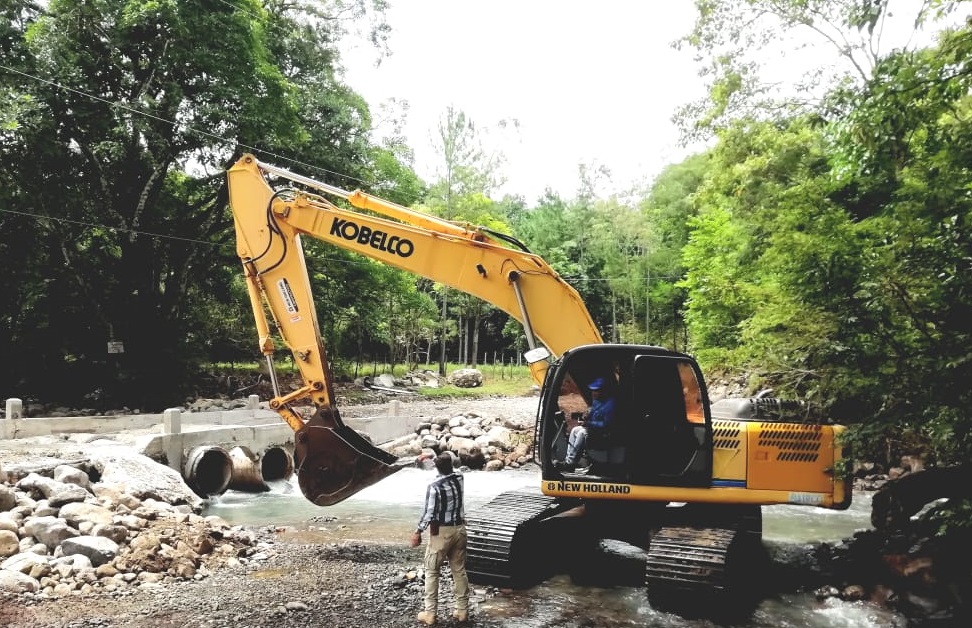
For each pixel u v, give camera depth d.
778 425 7.64
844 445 7.34
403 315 37.69
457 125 34.81
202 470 13.74
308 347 8.59
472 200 35.25
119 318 22.14
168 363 23.31
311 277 28.66
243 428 14.73
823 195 7.67
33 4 19.16
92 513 8.36
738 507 7.88
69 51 18.72
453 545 6.29
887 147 6.88
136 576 7.20
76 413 20.97
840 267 7.17
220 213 23.78
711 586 6.54
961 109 7.09
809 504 7.49
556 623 6.42
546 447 7.60
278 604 6.60
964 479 7.67
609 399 7.68
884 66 6.52
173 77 20.36
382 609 6.57
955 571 6.80
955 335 6.62
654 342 38.50
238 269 28.25
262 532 9.90
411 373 38.88
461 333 47.72
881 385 7.03
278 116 21.33
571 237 49.28
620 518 8.34
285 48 24.83
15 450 12.13
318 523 10.80
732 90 17.25
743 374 18.25
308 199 8.90
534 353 7.91
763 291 12.01
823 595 7.34
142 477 10.66
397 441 18.94
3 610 6.11
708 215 24.41
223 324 30.08
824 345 7.56
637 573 8.12
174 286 23.94
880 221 6.91
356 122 26.20
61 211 20.41
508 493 9.22
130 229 21.58
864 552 8.19
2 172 18.81
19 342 22.17
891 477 13.84
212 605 6.52
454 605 6.68
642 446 7.50
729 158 17.42
